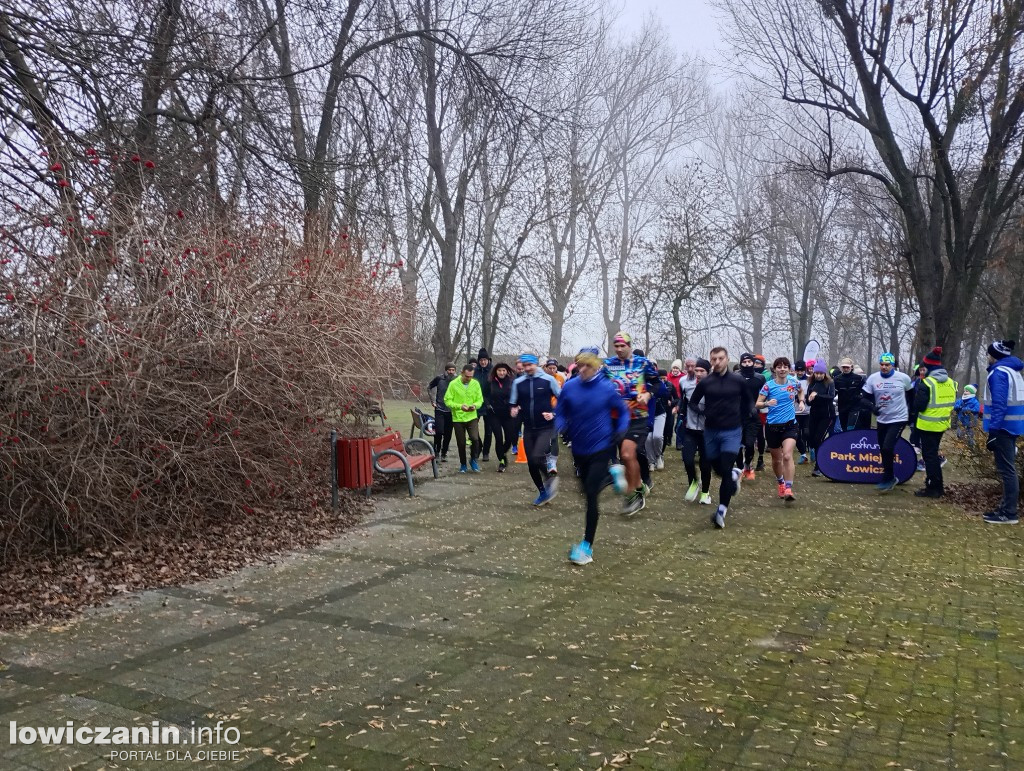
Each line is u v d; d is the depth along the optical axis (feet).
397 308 37.35
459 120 54.29
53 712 13.15
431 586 20.67
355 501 32.58
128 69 32.27
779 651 15.83
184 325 24.82
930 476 34.71
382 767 11.33
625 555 23.94
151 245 24.80
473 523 28.91
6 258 21.57
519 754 11.67
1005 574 21.63
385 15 51.39
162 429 24.50
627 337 30.63
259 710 13.23
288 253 30.37
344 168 44.27
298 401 27.94
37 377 20.81
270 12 43.57
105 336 21.91
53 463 21.45
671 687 14.07
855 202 98.17
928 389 34.19
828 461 39.37
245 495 27.20
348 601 19.39
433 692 13.91
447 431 47.62
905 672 14.70
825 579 21.18
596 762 11.43
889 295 115.75
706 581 21.03
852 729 12.39
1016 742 11.93
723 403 27.89
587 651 15.88
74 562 21.53
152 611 18.56
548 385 32.65
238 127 37.88
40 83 29.07
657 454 44.14
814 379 45.47
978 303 112.16
